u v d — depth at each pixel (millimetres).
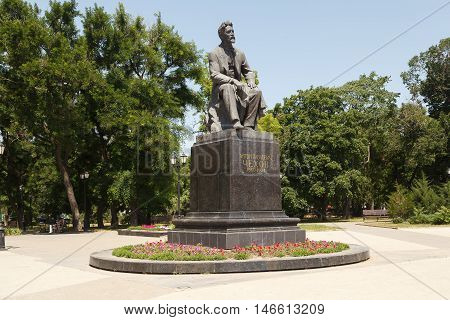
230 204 12508
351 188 42812
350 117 42344
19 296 8250
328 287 8320
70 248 18734
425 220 32312
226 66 14641
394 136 47969
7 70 31406
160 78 38469
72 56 30703
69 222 55469
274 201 13414
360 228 28766
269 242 12523
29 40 29609
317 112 42625
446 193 35094
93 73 32438
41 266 12523
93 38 36688
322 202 44875
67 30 36031
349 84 50375
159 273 10305
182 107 40188
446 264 11281
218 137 13242
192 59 39531
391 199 35500
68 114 30812
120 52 36656
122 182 35531
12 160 41438
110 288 8750
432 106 54812
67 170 35188
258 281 9062
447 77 52375
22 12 32594
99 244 20578
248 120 14047
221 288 8422
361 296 7523
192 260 10594
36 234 31109
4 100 30938
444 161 47656
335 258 11055
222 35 14859
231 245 11812
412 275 9570
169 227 28359
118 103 34031
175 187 39219
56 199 46750
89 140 37312
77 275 10586
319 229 27750
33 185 49750
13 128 32844
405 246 16344
